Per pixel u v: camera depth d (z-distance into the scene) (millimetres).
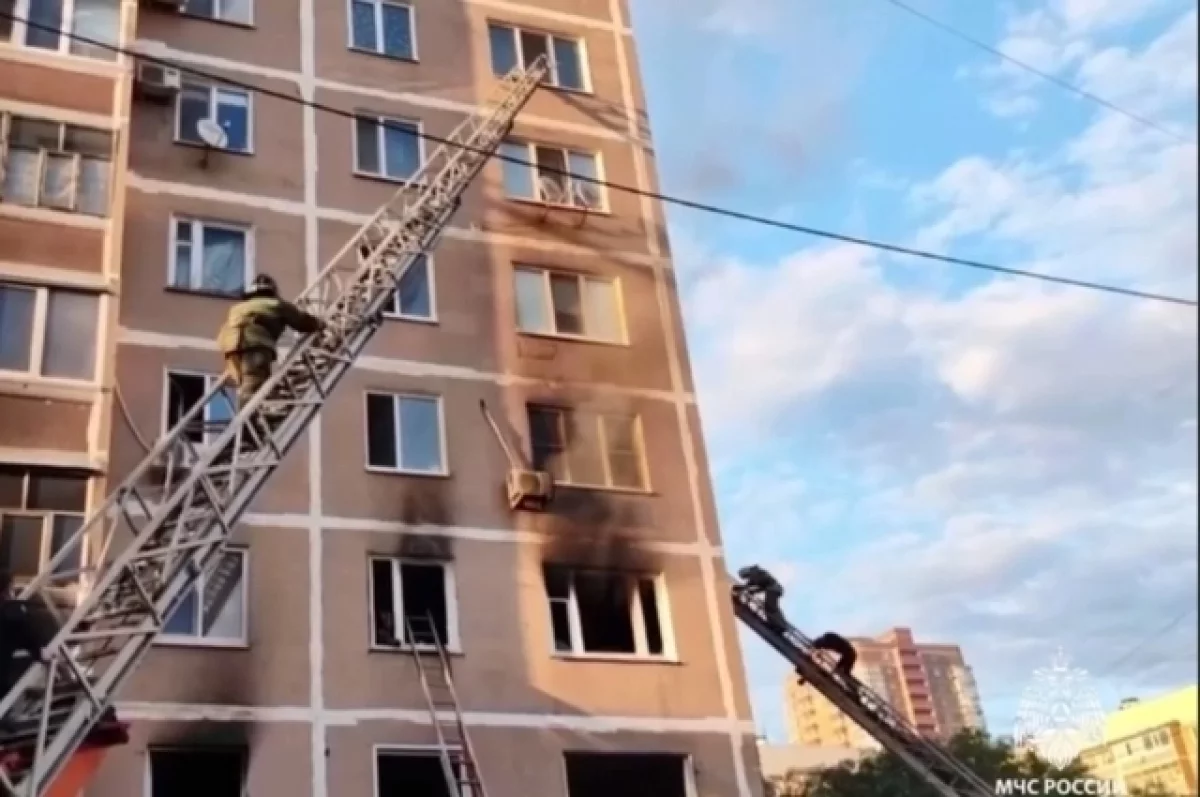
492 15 24422
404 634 16859
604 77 24906
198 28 21125
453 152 21703
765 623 20312
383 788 15750
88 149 17000
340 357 13523
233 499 11344
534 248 21656
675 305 22109
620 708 17250
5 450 14438
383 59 22609
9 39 17391
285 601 16266
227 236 19344
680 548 19188
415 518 17750
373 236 19875
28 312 15477
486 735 16297
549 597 18094
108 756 14391
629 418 20391
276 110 20938
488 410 19344
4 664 9391
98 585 10008
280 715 15422
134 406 17062
